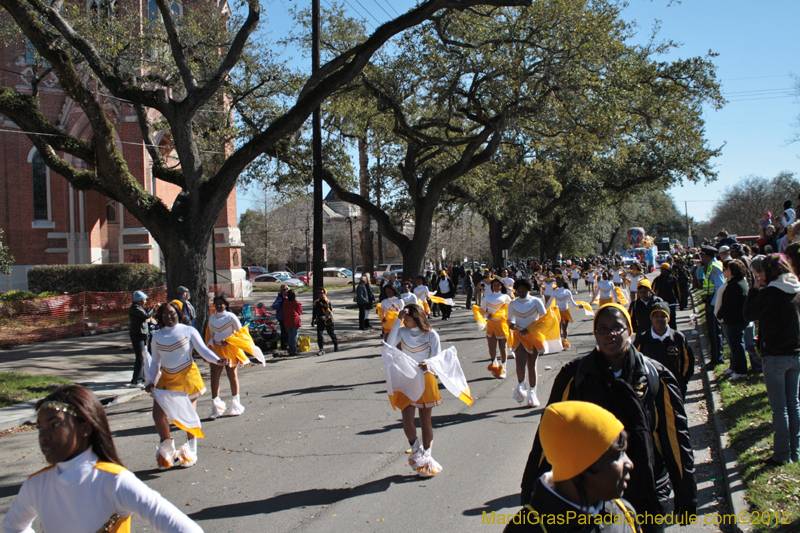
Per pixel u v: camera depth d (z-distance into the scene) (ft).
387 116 73.97
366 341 57.06
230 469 20.66
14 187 93.66
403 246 78.54
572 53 60.03
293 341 49.80
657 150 103.09
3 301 60.54
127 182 44.70
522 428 23.90
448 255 178.81
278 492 18.20
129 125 92.99
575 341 48.19
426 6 47.78
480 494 17.22
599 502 7.08
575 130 65.67
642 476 9.88
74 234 98.32
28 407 32.42
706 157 99.96
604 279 52.11
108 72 44.91
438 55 63.36
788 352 16.30
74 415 8.25
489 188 90.48
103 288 84.79
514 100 65.72
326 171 75.61
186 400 20.79
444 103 69.46
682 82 81.66
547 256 165.37
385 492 17.75
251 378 39.78
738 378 27.12
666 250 234.38
